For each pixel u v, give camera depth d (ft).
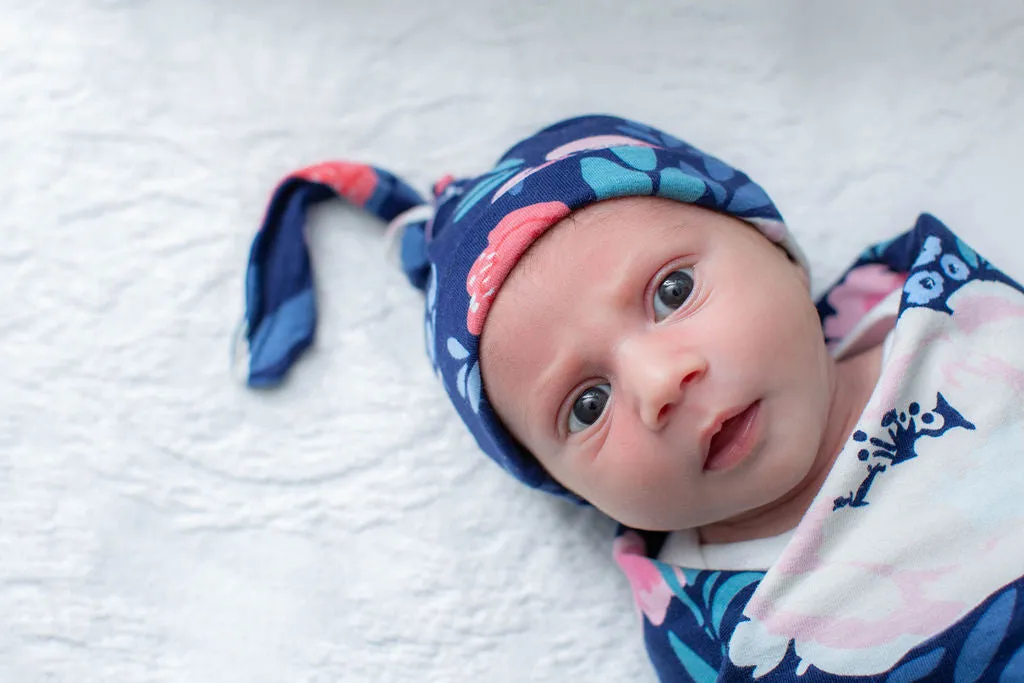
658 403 2.52
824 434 2.91
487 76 3.86
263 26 3.90
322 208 3.82
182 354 3.67
